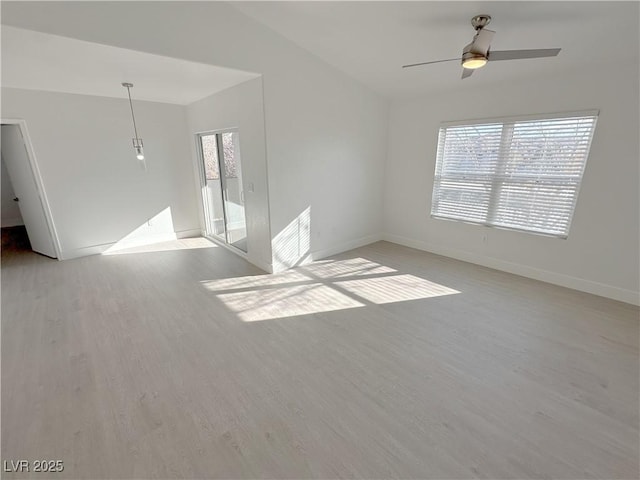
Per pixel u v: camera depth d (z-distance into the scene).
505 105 3.71
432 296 3.41
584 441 1.70
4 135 4.21
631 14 2.26
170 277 3.94
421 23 2.80
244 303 3.26
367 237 5.34
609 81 2.98
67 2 2.20
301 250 4.32
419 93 4.44
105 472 1.55
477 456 1.62
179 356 2.42
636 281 3.15
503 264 4.12
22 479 1.52
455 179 4.40
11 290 3.56
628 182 3.04
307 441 1.71
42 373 2.24
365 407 1.94
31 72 3.10
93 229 4.71
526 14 2.45
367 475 1.52
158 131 5.05
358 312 3.08
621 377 2.18
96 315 3.02
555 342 2.58
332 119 4.21
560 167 3.44
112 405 1.96
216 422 1.83
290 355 2.43
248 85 3.58
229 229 5.00
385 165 5.26
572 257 3.52
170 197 5.42
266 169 3.67
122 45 2.46
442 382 2.14
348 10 2.78
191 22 2.78
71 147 4.30
